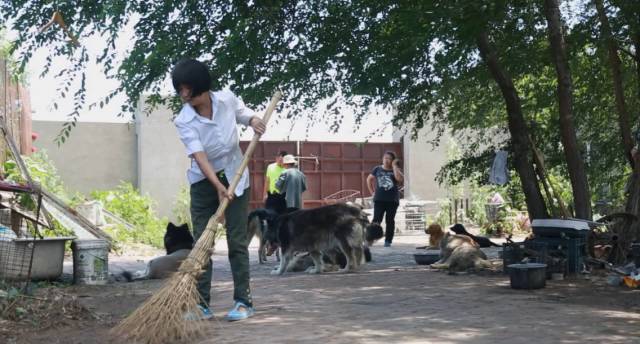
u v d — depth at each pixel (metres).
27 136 12.41
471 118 11.21
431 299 5.58
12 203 8.14
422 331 4.18
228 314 4.71
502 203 17.23
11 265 6.65
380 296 5.82
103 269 7.58
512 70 9.59
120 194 15.94
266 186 11.91
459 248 8.01
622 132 9.05
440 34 6.91
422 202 18.33
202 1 7.70
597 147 11.53
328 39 8.34
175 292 4.15
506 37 9.41
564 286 6.39
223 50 7.50
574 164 8.25
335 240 8.55
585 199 8.24
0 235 6.95
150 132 18.50
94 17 7.32
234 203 4.72
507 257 7.38
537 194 8.94
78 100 7.81
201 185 4.70
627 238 7.83
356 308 5.14
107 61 7.70
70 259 10.45
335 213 8.61
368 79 8.58
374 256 11.01
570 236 7.19
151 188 18.48
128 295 6.49
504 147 9.73
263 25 7.64
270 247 10.53
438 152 20.20
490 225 16.94
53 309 5.02
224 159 4.69
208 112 4.60
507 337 3.99
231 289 6.77
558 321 4.50
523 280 6.17
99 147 18.52
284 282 7.23
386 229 13.08
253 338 4.08
